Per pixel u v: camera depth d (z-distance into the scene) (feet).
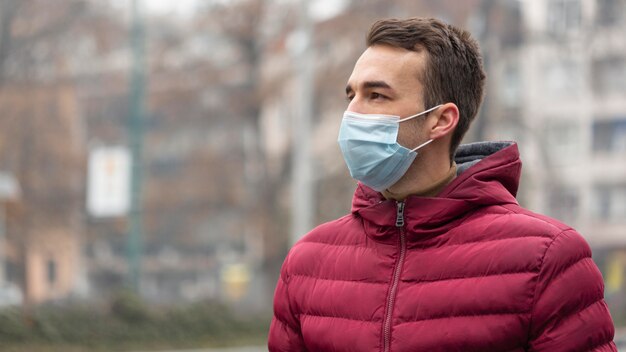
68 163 151.12
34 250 154.81
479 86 11.55
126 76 156.97
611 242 213.87
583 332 10.58
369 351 10.96
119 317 74.54
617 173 210.79
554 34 130.31
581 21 129.29
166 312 77.15
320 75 136.36
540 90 190.19
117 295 75.51
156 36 151.02
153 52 150.51
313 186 138.31
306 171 84.12
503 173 11.30
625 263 209.97
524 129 135.54
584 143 209.05
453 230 11.07
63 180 152.25
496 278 10.67
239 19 145.28
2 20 138.62
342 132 11.37
